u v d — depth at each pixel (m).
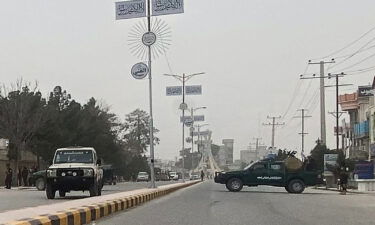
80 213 13.18
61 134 62.69
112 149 80.50
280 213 16.98
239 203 21.67
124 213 17.14
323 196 29.42
